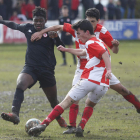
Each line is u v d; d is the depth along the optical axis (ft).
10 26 64.59
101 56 53.57
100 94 55.72
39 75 61.72
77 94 54.80
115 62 173.17
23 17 278.46
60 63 173.58
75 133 57.98
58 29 63.05
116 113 75.87
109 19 291.58
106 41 64.85
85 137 56.54
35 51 61.72
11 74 139.13
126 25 281.74
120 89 64.80
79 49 59.72
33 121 58.13
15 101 57.72
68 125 63.67
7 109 80.64
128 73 137.39
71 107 61.46
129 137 56.54
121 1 304.09
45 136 56.95
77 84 55.26
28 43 63.00
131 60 180.55
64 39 175.42
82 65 61.72
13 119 55.36
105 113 75.97
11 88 109.60
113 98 93.61
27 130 57.67
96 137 56.54
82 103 88.17
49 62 62.54
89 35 55.52
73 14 272.10
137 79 123.75
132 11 311.47
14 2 287.69
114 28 280.92
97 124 66.23
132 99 66.13
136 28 283.38
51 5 281.33
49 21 269.23
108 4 289.12
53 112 55.21
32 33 62.90
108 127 63.93
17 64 170.81
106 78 52.31
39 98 94.27
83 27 54.95
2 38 274.16
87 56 55.93
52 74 63.16
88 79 54.44
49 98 65.21
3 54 215.31
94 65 54.70
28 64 61.77
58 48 59.82
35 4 284.82
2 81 122.72
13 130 61.16
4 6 268.82
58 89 106.52
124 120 69.36
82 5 288.51
